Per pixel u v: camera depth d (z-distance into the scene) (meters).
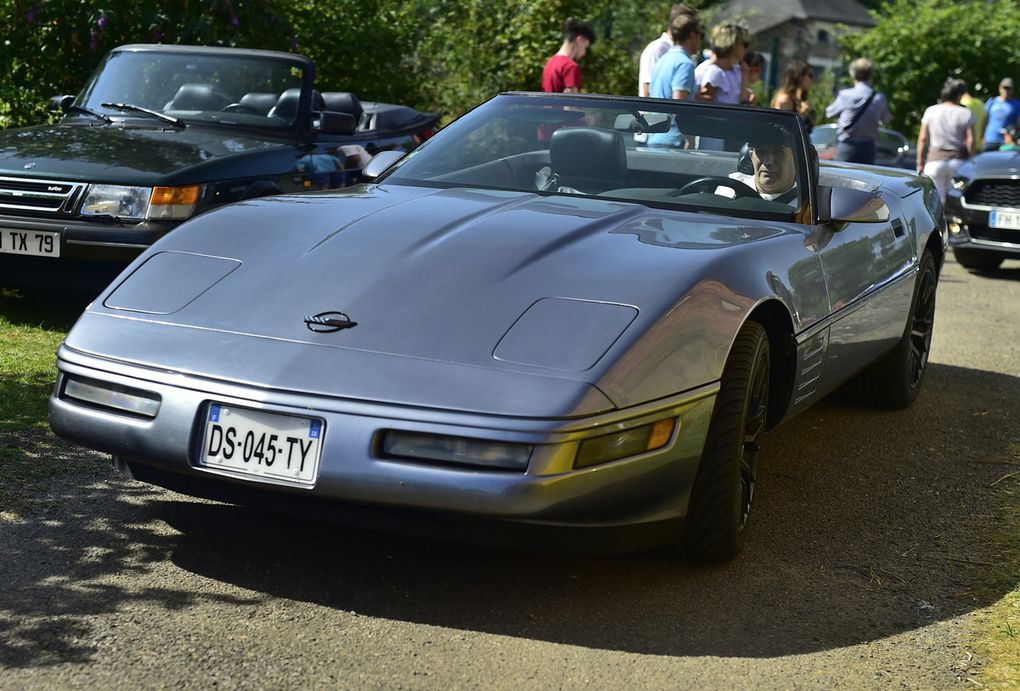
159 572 3.16
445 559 3.36
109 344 3.07
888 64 29.61
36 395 4.70
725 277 3.29
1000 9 29.78
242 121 6.91
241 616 2.93
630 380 2.87
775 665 2.85
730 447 3.24
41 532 3.37
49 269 5.76
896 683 2.78
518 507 2.72
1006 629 3.11
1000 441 5.15
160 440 2.94
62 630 2.79
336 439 2.79
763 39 55.44
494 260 3.21
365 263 3.21
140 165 5.76
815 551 3.67
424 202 3.76
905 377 5.43
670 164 4.16
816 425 5.25
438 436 2.75
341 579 3.19
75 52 9.59
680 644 2.94
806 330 3.76
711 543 3.32
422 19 14.27
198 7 9.55
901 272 4.98
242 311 3.08
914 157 19.23
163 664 2.66
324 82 11.62
